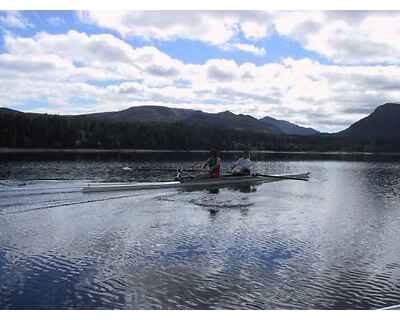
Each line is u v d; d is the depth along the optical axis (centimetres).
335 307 893
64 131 10725
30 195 2162
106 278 1015
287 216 1859
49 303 870
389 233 1573
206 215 1822
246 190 2770
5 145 9569
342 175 4503
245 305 888
